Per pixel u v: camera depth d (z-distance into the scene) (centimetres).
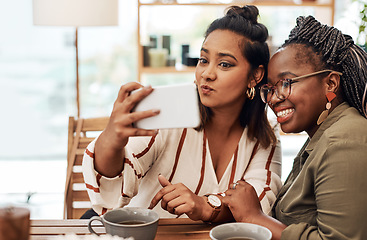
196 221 118
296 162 122
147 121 100
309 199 108
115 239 89
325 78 108
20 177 380
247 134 135
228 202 111
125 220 102
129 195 119
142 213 102
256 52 124
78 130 188
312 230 102
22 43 413
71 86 420
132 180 117
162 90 98
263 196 127
